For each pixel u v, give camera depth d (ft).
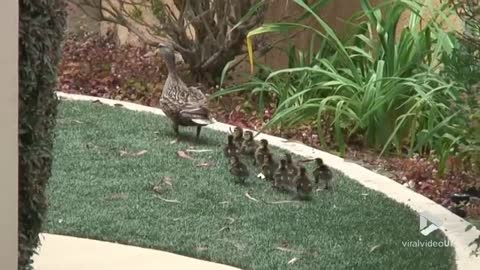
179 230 13.41
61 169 15.58
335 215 14.25
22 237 9.58
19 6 9.05
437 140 16.85
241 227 13.64
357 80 18.92
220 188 15.15
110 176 15.42
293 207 14.52
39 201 9.70
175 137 17.70
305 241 13.21
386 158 17.87
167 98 17.38
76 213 13.78
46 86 9.55
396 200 14.97
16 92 8.28
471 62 14.23
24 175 9.50
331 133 18.71
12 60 8.21
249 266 12.37
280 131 18.97
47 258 12.28
